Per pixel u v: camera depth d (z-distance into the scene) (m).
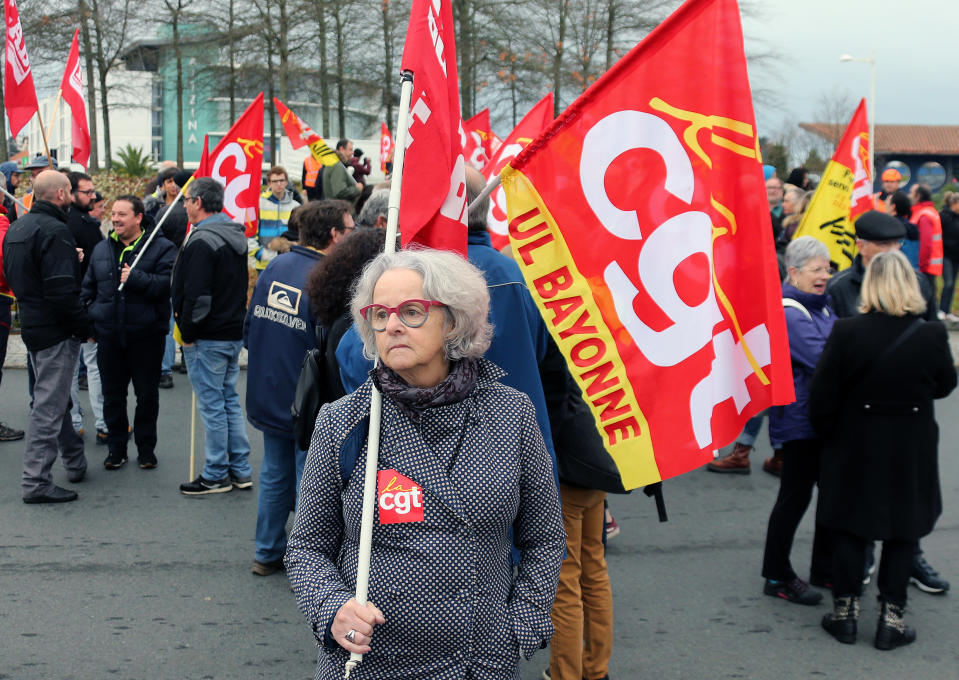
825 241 7.00
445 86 2.99
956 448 7.52
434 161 2.96
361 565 1.99
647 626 4.23
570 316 3.17
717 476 6.66
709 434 3.13
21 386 8.75
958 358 10.47
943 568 4.99
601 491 3.37
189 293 5.53
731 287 3.09
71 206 7.59
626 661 3.89
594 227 3.16
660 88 3.09
